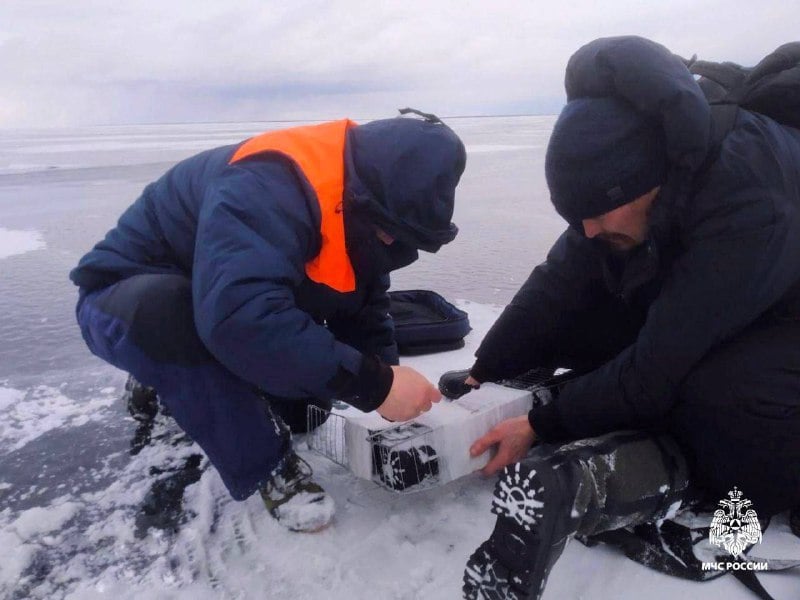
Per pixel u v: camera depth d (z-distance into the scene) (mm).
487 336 1821
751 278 1188
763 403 1229
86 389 2264
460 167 1423
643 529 1366
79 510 1579
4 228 5277
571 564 1338
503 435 1525
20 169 11016
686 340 1249
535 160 11969
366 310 1779
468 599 1138
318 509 1465
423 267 3951
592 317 1751
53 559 1411
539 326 1758
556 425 1461
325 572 1346
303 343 1246
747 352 1255
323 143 1394
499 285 3537
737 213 1179
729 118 1239
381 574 1339
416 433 1477
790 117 1272
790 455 1244
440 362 2396
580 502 1118
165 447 1874
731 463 1286
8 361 2521
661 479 1265
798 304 1268
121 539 1474
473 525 1488
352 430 1547
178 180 1549
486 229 5188
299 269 1346
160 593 1298
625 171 1182
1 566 1380
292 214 1311
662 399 1322
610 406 1371
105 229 5203
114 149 18406
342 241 1396
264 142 1412
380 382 1324
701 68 1363
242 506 1580
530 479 1047
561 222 5492
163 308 1354
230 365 1273
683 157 1170
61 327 2914
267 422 1458
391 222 1362
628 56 1166
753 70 1304
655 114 1157
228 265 1223
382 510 1560
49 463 1791
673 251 1325
